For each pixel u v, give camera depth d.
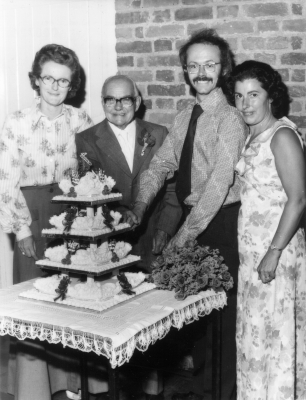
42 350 2.88
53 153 3.04
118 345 2.07
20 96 3.64
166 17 3.62
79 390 3.15
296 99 3.31
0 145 2.98
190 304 2.47
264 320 2.53
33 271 3.06
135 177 3.17
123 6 3.75
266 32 3.33
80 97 3.90
